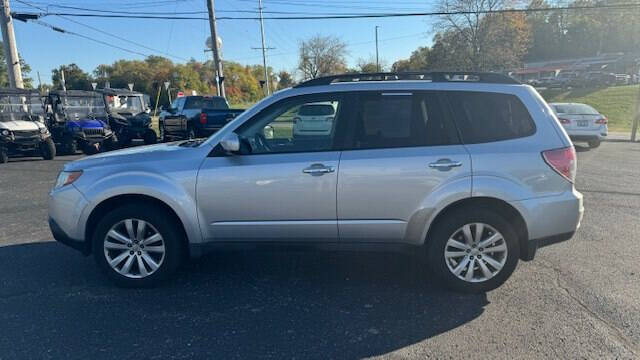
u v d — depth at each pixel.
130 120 17.66
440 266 3.88
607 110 30.00
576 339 3.18
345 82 4.02
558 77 57.44
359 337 3.25
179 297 3.93
